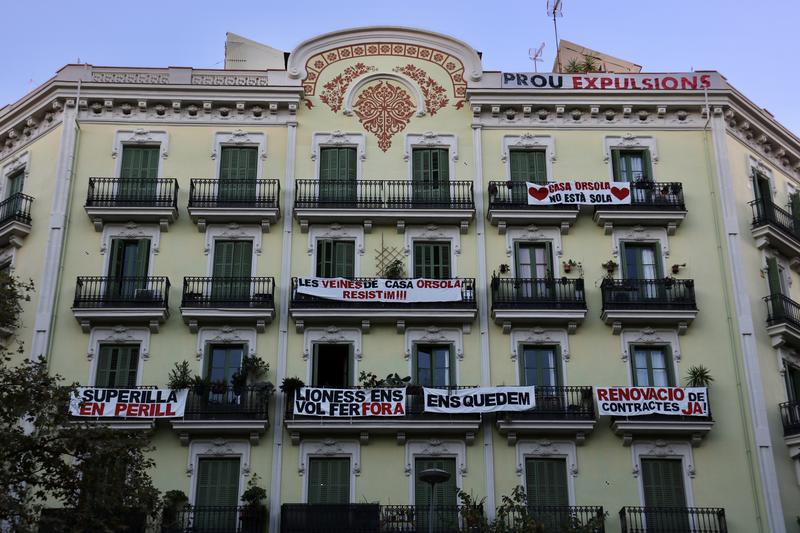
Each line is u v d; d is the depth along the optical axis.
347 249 40.06
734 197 41.38
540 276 39.94
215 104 42.00
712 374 38.22
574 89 42.19
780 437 37.72
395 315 38.22
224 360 38.25
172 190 40.53
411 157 41.59
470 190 40.72
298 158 41.44
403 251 39.94
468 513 33.59
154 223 40.06
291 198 40.72
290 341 38.38
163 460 36.28
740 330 38.91
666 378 38.38
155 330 38.22
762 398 37.75
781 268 41.97
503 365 38.22
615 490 36.38
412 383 37.88
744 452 37.06
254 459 36.41
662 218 40.31
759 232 40.97
